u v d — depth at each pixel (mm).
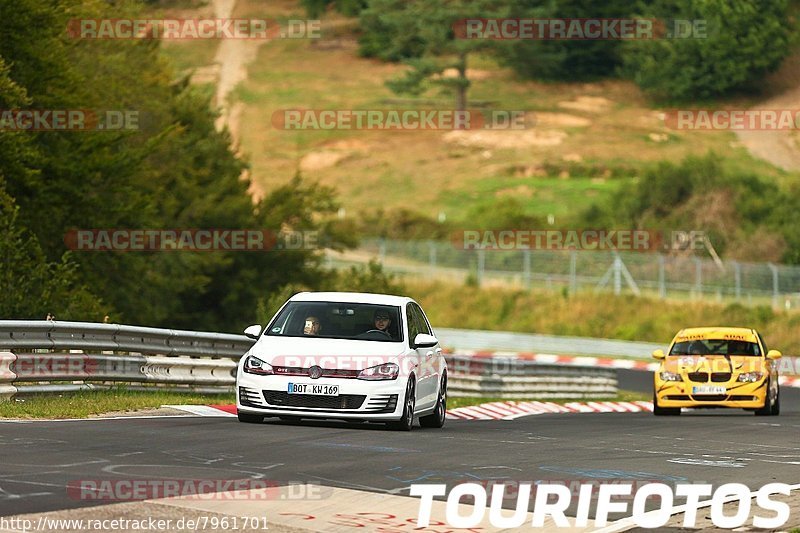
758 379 96938
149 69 175000
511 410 99250
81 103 131375
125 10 170375
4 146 120312
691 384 96500
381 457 51281
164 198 168250
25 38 128250
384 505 39688
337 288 156625
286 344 64125
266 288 186000
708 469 53688
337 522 36781
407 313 68312
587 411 108062
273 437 56562
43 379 69500
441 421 72188
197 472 44188
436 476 46531
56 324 70812
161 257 157000
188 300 179625
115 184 137375
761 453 62156
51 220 132750
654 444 64625
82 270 135500
